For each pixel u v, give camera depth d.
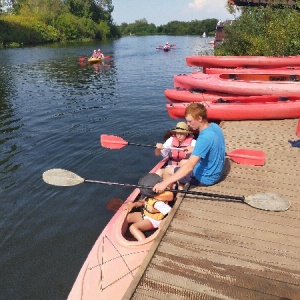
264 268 2.62
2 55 28.16
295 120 6.38
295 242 2.90
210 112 6.54
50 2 49.00
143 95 12.33
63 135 7.97
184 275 2.56
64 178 3.91
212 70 8.80
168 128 8.41
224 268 2.62
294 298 2.34
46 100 11.80
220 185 3.90
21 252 4.12
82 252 4.10
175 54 29.00
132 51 32.47
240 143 5.36
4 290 3.58
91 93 12.91
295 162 4.54
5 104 11.32
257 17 13.72
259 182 3.99
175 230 3.09
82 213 4.84
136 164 6.29
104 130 8.33
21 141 7.63
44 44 41.41
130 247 3.23
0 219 4.73
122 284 2.91
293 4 12.40
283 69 8.54
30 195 5.29
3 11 48.06
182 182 3.90
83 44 42.12
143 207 3.91
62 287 3.60
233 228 3.10
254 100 6.89
